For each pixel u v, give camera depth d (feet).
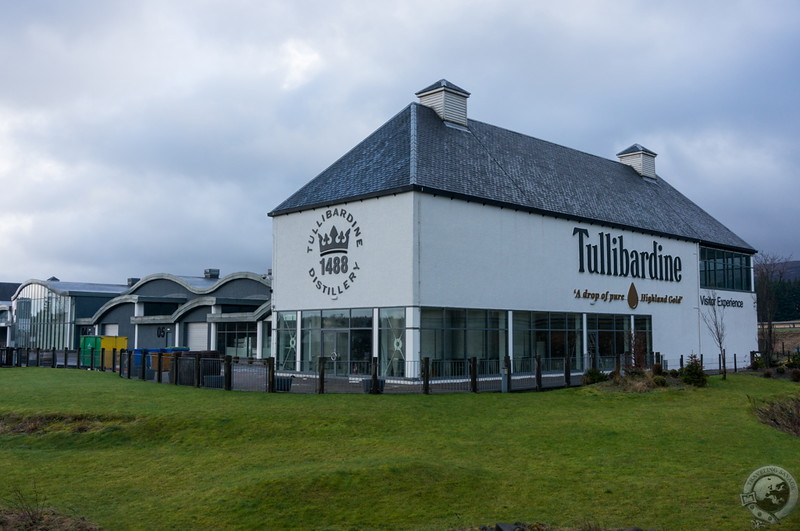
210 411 69.62
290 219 122.72
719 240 173.37
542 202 123.85
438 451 56.18
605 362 133.59
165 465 54.03
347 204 112.16
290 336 120.78
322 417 66.74
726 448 59.06
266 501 43.21
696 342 160.86
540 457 55.06
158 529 39.88
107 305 217.97
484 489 46.21
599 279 134.21
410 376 99.40
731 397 87.97
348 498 43.83
